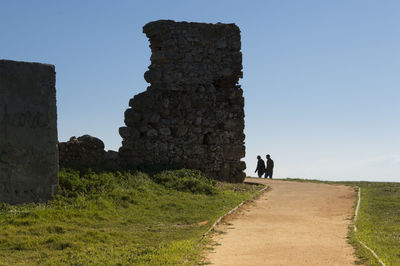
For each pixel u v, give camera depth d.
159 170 20.61
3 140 14.30
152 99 21.62
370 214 15.37
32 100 14.86
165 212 15.31
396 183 25.14
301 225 13.74
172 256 9.99
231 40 23.64
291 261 9.59
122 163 20.25
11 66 14.59
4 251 10.61
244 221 14.43
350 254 10.09
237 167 23.45
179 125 22.12
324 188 22.75
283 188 22.91
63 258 10.03
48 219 13.21
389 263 9.08
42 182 14.85
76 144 18.45
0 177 14.19
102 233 12.09
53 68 15.34
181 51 22.91
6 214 13.41
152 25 22.83
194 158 22.31
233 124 23.33
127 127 21.06
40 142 14.91
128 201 15.99
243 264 9.44
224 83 23.47
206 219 14.53
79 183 15.94
